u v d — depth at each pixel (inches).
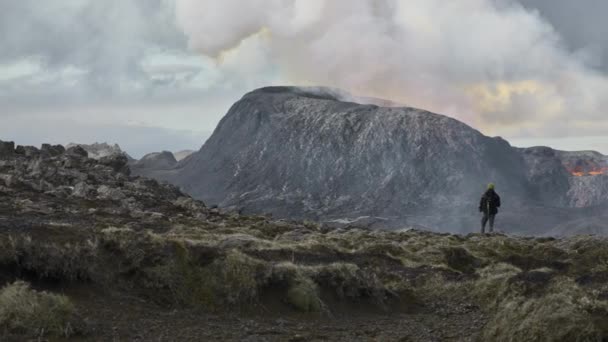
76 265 526.3
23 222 580.1
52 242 533.6
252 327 522.9
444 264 877.8
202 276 570.6
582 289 530.6
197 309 545.6
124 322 486.9
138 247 572.7
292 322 555.2
